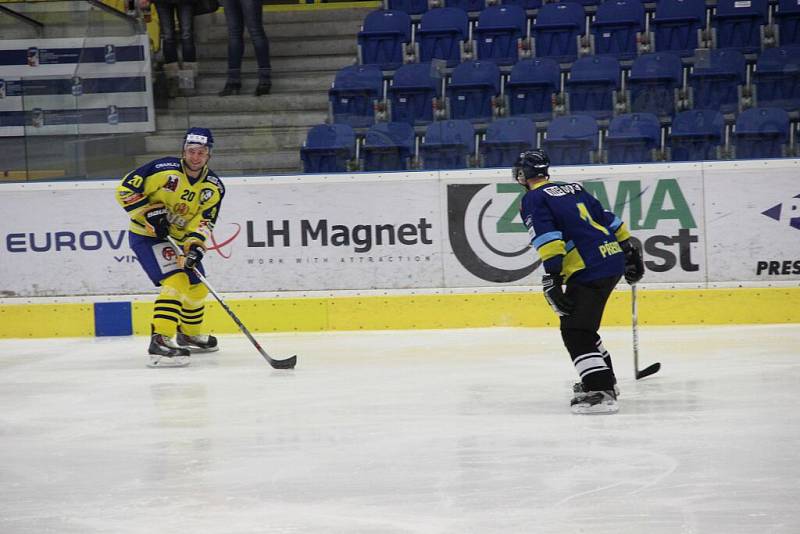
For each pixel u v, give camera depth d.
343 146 24.56
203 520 9.66
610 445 12.11
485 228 23.20
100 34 25.59
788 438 12.24
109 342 22.88
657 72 24.92
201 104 26.69
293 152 24.77
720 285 22.75
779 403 14.29
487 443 12.41
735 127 23.45
